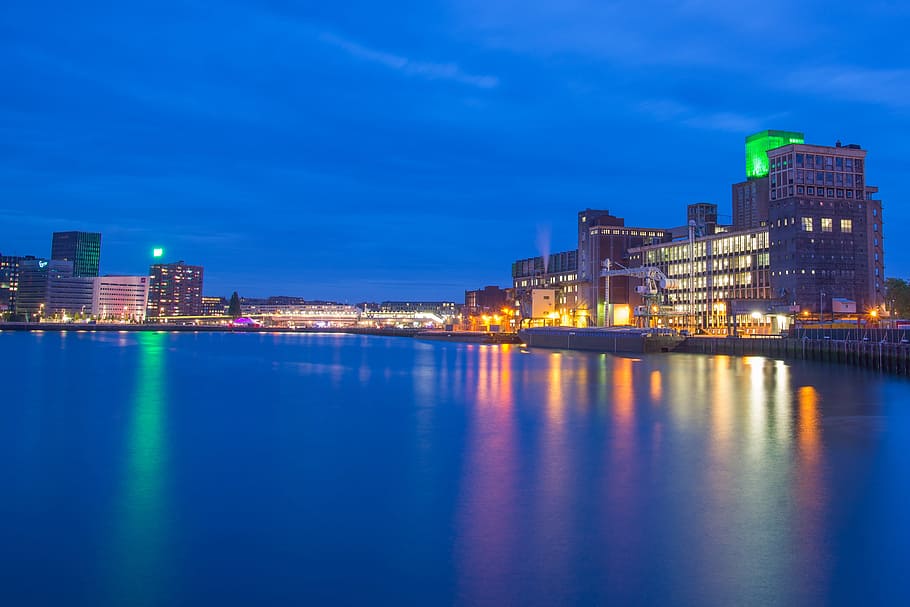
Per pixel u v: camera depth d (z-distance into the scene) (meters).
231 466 32.12
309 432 41.94
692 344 155.12
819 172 169.38
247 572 19.27
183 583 18.55
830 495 26.53
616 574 19.00
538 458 33.75
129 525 23.27
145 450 36.03
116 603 17.42
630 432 41.56
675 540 21.61
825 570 19.19
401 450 36.03
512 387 71.81
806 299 163.88
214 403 57.09
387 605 17.25
